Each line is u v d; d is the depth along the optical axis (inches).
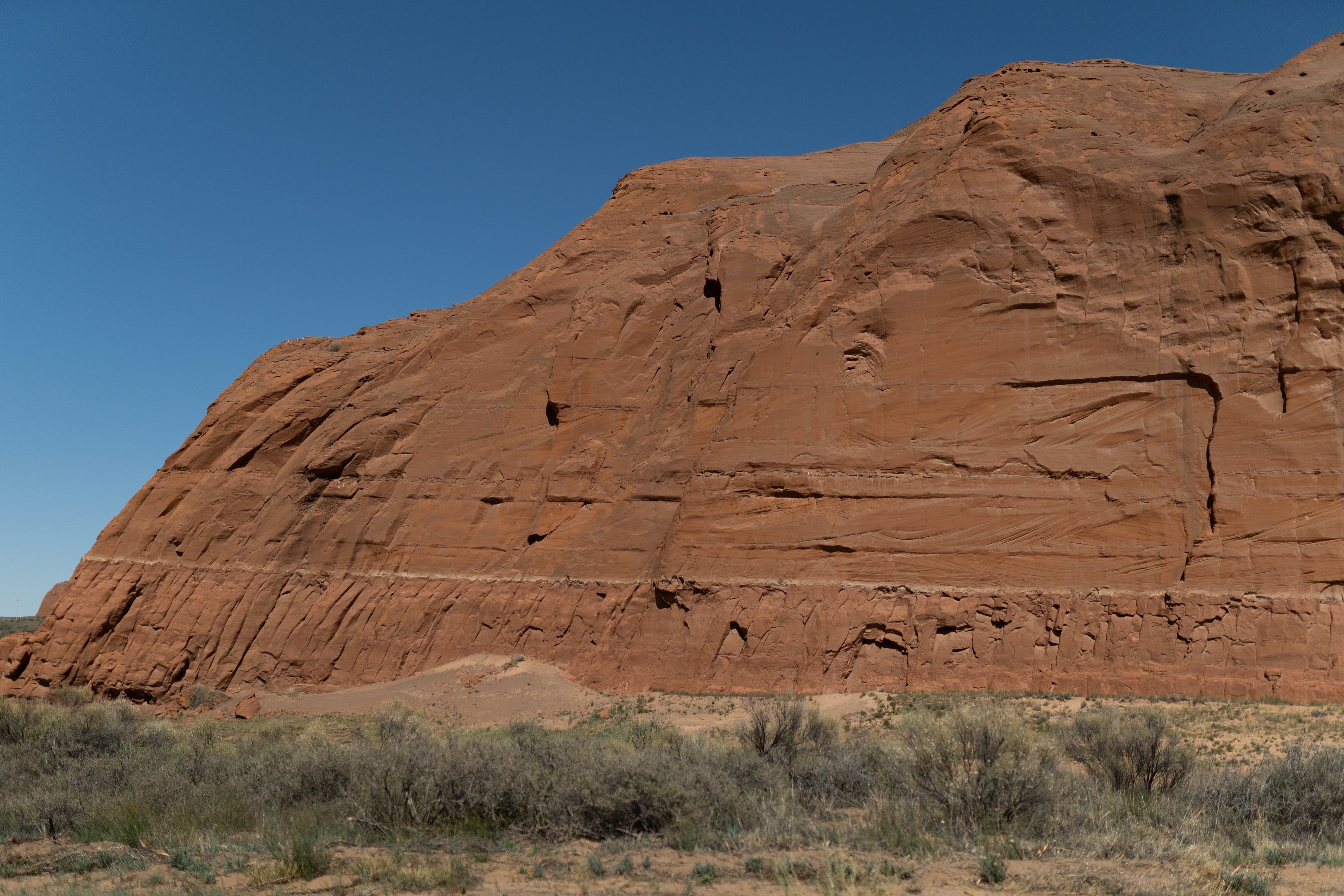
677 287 1651.1
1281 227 1138.7
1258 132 1183.6
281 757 724.0
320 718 1390.3
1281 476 1079.0
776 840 478.0
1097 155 1270.9
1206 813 525.0
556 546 1499.8
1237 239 1156.5
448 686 1401.3
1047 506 1169.4
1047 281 1237.1
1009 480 1190.9
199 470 1840.6
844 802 588.1
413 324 2032.5
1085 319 1206.9
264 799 601.0
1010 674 1114.1
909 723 595.2
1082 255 1234.0
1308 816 516.4
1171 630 1075.9
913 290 1290.6
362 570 1615.4
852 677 1179.9
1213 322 1147.3
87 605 1742.1
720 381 1462.8
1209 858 431.8
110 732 967.0
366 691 1478.8
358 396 1786.4
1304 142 1159.6
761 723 767.7
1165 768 582.9
